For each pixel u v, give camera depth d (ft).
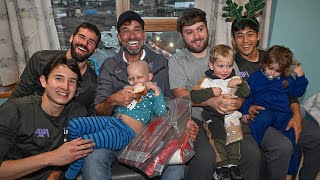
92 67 7.02
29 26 7.40
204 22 6.31
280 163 5.82
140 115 5.76
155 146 4.96
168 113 5.58
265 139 6.05
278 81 6.25
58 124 5.10
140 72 5.98
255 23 6.56
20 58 7.50
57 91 4.74
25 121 4.84
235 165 5.49
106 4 8.32
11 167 4.39
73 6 8.20
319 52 8.51
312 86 8.81
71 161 4.63
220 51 5.78
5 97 7.50
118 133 5.25
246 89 5.71
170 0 8.45
